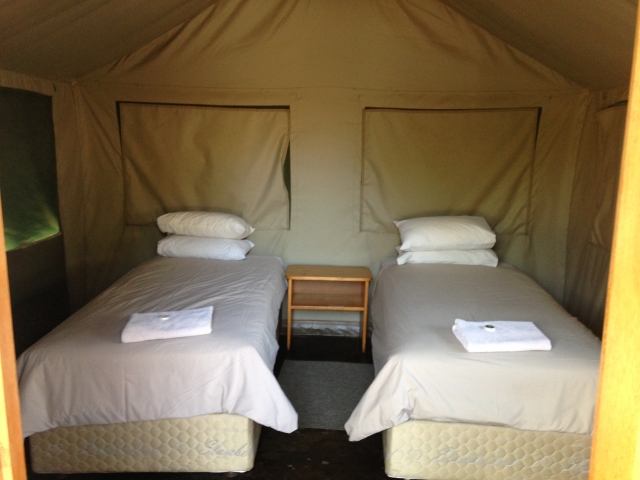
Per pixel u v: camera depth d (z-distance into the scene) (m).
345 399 2.80
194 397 2.04
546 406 1.94
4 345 0.78
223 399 2.05
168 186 3.74
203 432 2.11
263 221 3.78
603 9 2.10
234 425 2.10
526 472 2.04
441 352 2.04
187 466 2.14
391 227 3.75
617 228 0.78
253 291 2.77
